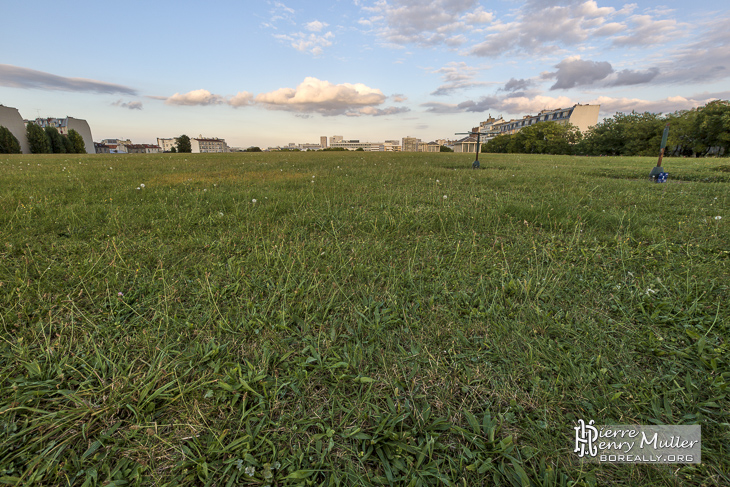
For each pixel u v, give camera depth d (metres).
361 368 1.60
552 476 1.12
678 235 3.38
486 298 2.21
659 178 7.43
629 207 4.55
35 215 3.79
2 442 1.18
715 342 1.72
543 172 9.80
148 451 1.21
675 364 1.60
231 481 1.11
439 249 3.17
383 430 1.29
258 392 1.46
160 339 1.75
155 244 3.11
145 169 9.93
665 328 1.87
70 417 1.29
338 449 1.24
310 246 3.13
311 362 1.64
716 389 1.42
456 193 5.84
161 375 1.49
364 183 7.04
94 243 3.07
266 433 1.28
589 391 1.44
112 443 1.24
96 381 1.49
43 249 2.89
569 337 1.82
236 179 7.50
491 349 1.72
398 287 2.37
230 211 4.40
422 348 1.74
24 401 1.34
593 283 2.43
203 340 1.78
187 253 2.95
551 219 4.01
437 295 2.27
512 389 1.47
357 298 2.24
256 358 1.65
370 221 3.91
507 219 4.07
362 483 1.12
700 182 7.66
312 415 1.36
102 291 2.22
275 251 2.93
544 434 1.26
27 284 2.17
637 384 1.49
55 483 1.11
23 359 1.57
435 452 1.23
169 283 2.33
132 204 4.59
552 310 2.08
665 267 2.62
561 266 2.69
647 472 1.14
